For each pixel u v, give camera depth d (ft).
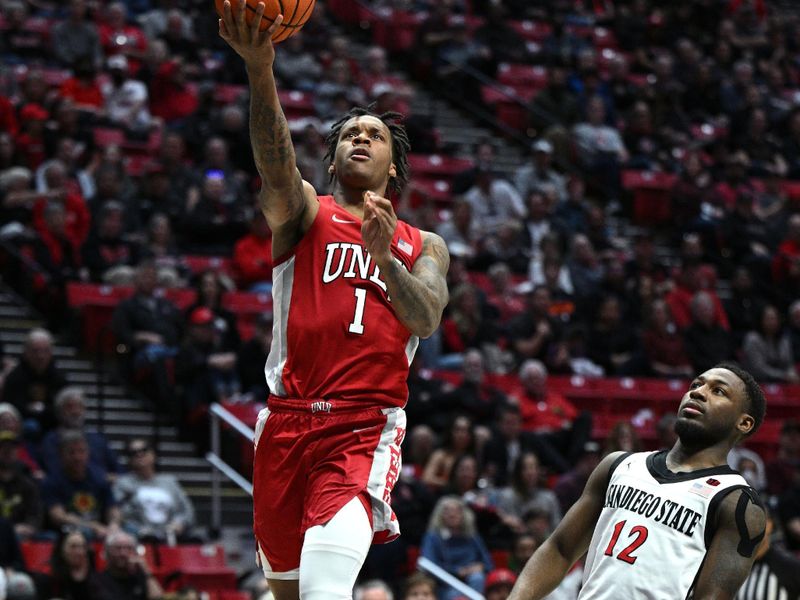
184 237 106.32
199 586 73.87
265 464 31.60
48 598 67.15
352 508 30.14
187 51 129.90
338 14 155.43
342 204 32.53
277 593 32.60
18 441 76.48
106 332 94.32
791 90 162.71
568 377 103.19
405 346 32.09
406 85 145.59
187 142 115.75
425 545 76.23
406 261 31.76
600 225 123.54
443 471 83.71
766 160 145.79
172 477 80.33
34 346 82.89
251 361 90.07
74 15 124.47
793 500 85.25
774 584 58.54
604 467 34.58
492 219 119.44
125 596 68.64
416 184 122.42
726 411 33.45
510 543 79.10
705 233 130.52
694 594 32.04
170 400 88.89
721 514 32.35
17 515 72.28
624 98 145.59
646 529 32.71
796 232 131.03
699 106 151.64
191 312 92.07
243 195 110.32
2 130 108.78
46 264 97.04
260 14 28.22
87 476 76.69
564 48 152.25
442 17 147.33
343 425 30.89
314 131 113.80
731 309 119.96
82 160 109.60
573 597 72.54
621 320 112.16
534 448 89.30
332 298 31.32
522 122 141.79
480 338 101.65
